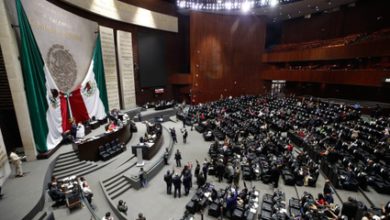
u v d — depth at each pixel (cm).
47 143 1179
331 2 2477
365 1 2427
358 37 2338
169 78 3044
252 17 3150
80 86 1647
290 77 2891
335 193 984
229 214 880
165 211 940
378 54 1930
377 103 2273
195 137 1952
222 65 3180
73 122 1448
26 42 1099
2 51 991
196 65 3041
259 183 1130
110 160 1284
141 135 1753
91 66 1795
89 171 1140
